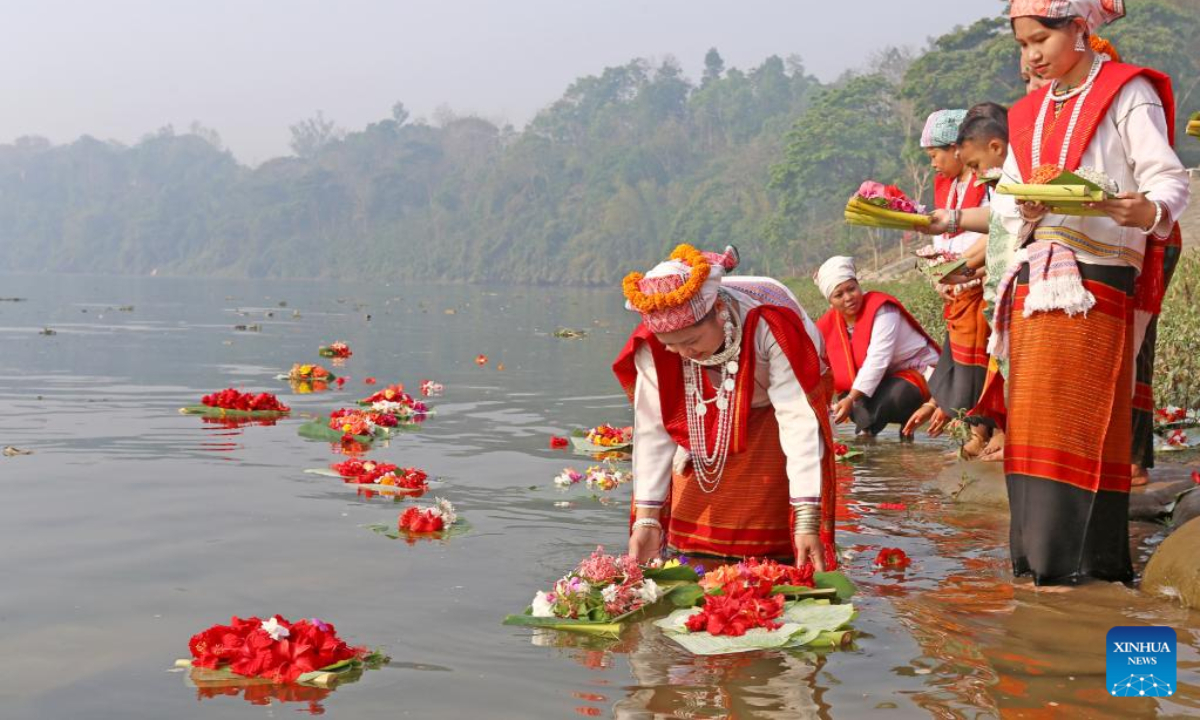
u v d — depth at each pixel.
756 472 4.25
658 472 4.20
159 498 5.44
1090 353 3.74
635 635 3.35
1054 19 3.73
